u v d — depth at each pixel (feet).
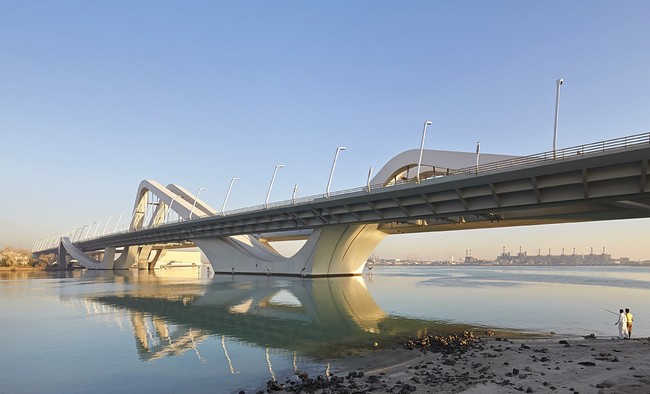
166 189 376.07
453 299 135.33
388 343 67.87
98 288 189.26
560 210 151.94
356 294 151.33
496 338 70.23
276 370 52.70
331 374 50.19
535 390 39.22
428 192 151.64
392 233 245.04
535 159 118.42
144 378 49.85
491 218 172.76
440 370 49.75
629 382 40.37
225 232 283.79
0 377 50.62
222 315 99.91
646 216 140.56
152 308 114.01
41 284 223.30
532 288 191.83
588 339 68.74
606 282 252.01
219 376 50.34
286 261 255.70
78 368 54.34
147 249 484.74
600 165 106.73
